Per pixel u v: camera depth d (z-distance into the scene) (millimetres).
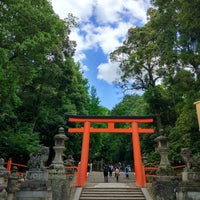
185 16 13367
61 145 16922
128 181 24797
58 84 28047
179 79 16766
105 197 15547
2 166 10617
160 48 19094
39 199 12680
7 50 14023
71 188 16109
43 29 16422
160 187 15180
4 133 21891
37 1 17047
